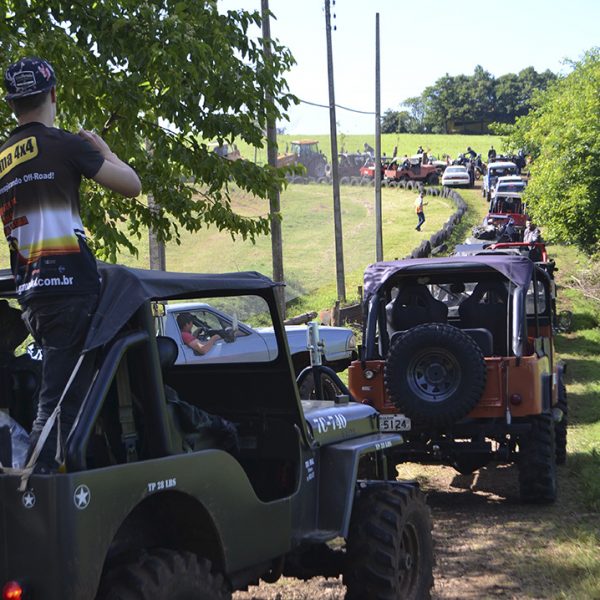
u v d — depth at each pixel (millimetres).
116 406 4551
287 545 5320
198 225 10273
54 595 3738
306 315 23094
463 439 10711
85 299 4262
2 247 21844
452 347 9844
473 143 145750
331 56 32969
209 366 5984
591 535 8750
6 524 3836
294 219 54969
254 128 10070
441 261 11062
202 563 4441
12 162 4324
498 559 8133
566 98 37406
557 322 13055
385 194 72312
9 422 4422
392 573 5824
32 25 8922
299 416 5719
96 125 9656
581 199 34594
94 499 3865
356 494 6145
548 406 10484
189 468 4438
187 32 9172
